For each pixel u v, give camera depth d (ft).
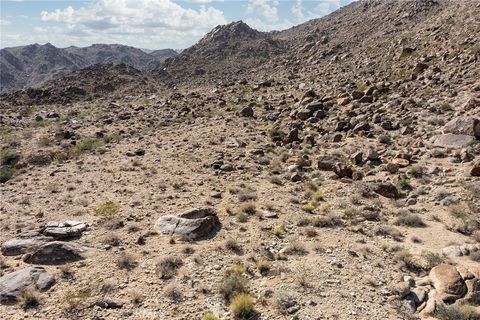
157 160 84.69
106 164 82.94
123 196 62.80
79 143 101.65
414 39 200.44
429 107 103.81
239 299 33.83
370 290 36.60
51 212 56.75
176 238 47.32
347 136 96.99
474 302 33.88
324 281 38.01
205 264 41.47
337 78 189.57
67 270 39.68
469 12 188.14
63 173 77.30
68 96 278.26
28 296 35.01
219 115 140.15
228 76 342.03
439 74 131.54
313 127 108.37
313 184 66.74
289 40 489.67
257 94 187.32
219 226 51.13
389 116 105.19
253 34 530.68
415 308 33.96
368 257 42.86
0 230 50.60
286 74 250.57
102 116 150.51
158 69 454.81
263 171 76.33
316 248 44.73
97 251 44.27
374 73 174.91
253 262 42.14
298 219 52.39
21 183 72.13
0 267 40.73
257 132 110.73
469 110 92.79
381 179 67.36
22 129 127.95
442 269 37.65
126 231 49.49
